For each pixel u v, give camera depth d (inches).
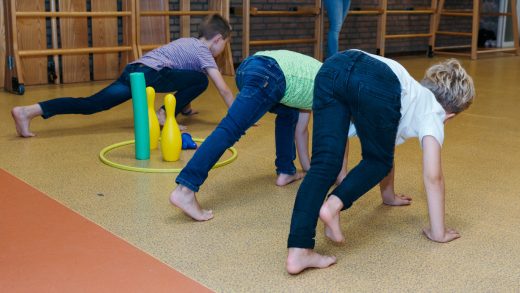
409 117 69.9
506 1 342.0
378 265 69.7
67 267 67.4
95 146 121.4
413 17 318.3
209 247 73.8
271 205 89.3
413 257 72.0
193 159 80.0
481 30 350.6
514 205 90.8
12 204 87.1
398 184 100.6
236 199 91.7
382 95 65.0
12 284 63.4
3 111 155.1
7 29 182.7
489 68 266.7
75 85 201.2
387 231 80.1
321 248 74.2
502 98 188.2
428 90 71.6
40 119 145.6
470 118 156.7
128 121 145.9
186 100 138.0
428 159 71.4
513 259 72.0
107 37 212.2
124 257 70.3
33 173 102.2
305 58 85.2
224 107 165.6
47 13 192.1
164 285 63.7
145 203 88.7
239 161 112.7
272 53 84.0
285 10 265.3
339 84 66.1
